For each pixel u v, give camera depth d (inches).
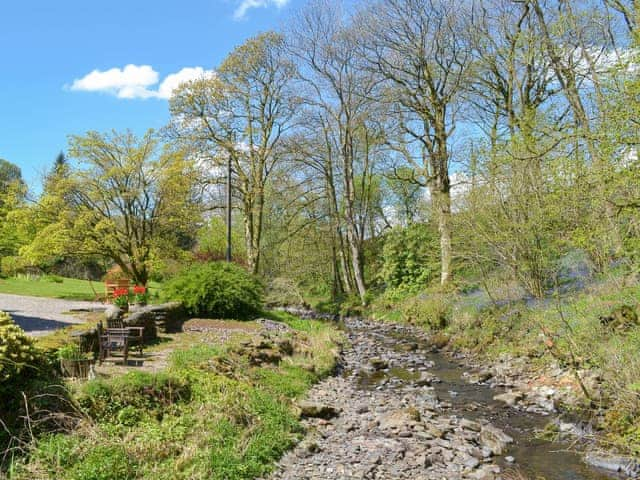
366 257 1545.3
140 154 1064.2
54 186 1053.8
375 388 512.7
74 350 374.0
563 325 516.1
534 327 595.8
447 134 1034.1
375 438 357.7
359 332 933.8
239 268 883.4
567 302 571.2
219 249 1689.2
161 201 1103.6
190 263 1186.0
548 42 635.5
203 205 1288.1
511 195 615.5
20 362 284.5
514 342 614.5
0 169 2847.0
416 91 1040.2
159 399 329.1
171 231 1167.0
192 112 1247.5
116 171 1028.5
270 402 378.9
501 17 844.0
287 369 512.1
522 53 777.6
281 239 1401.3
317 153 1288.1
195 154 1236.5
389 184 1430.9
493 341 656.4
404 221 1501.0
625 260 432.1
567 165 432.8
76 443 265.7
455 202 764.0
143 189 1079.0
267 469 295.0
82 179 1035.9
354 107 1179.9
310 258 1509.6
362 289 1266.0
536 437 364.2
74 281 1553.9
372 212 1567.4
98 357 424.8
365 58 1026.1
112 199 1059.9
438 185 1033.5
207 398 350.9
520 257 645.9
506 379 526.9
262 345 546.6
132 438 286.8
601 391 395.9
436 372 591.8
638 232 406.6
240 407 347.9
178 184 1095.6
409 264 1162.0
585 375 441.4
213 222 1686.8
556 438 357.4
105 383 314.2
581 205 448.5
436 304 889.5
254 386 420.5
